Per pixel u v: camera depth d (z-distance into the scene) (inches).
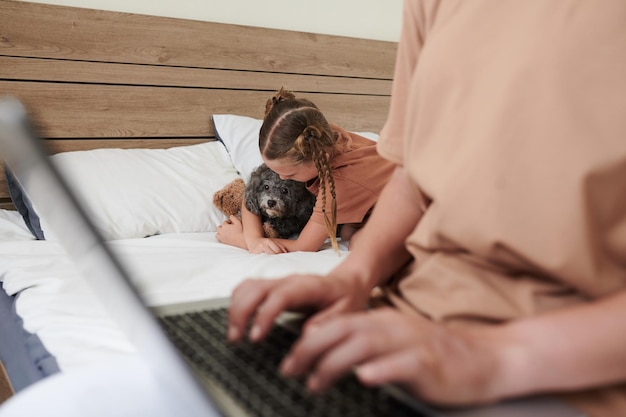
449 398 16.3
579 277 20.3
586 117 20.4
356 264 27.5
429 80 25.6
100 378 20.6
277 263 57.6
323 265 58.1
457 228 23.2
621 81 20.1
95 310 43.9
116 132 90.9
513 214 21.4
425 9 28.2
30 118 17.9
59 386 20.1
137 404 19.3
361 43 113.0
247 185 74.9
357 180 70.3
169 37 93.8
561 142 20.6
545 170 20.8
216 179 84.5
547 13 22.2
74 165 76.3
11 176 73.2
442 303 23.8
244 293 21.5
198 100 97.0
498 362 17.2
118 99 90.6
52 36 85.1
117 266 18.1
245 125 95.5
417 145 26.0
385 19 119.5
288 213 72.6
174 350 17.9
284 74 105.1
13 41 82.6
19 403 19.5
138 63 91.8
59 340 38.9
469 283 23.4
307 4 109.1
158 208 75.2
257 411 16.5
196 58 96.4
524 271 22.8
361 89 114.0
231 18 101.7
